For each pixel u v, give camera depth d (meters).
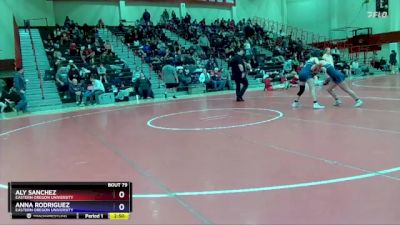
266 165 5.39
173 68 19.17
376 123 8.11
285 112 10.62
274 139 7.12
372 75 27.09
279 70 25.50
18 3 24.92
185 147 6.90
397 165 5.05
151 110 13.53
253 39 30.80
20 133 10.04
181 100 17.05
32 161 6.54
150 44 24.62
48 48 22.03
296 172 4.97
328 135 7.19
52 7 26.50
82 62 20.86
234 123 9.29
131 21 29.77
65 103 17.80
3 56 21.39
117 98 18.38
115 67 20.81
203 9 33.72
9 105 16.48
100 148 7.29
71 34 23.55
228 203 4.02
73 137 8.80
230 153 6.23
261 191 4.33
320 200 3.95
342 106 11.05
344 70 25.92
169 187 4.66
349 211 3.63
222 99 16.05
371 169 4.93
